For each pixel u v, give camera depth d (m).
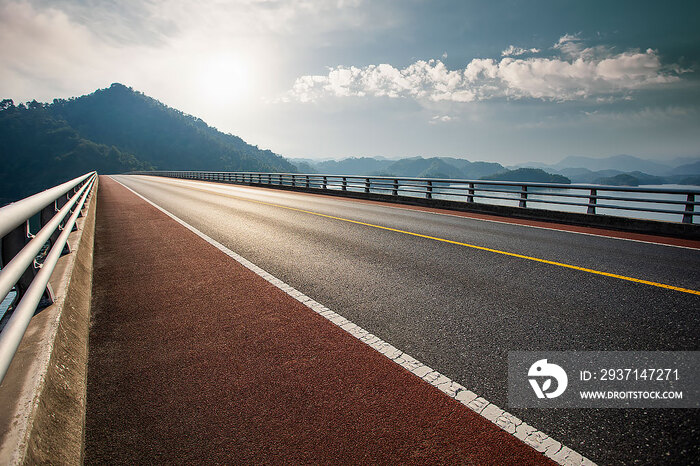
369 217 11.28
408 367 2.63
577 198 10.12
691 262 5.70
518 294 4.20
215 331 3.22
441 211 13.20
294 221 10.29
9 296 2.99
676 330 3.25
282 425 2.03
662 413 2.15
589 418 2.11
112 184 39.41
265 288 4.39
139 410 2.16
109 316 3.56
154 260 5.81
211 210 13.22
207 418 2.09
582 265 5.49
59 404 1.79
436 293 4.23
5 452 1.20
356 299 4.03
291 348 2.91
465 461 1.77
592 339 3.09
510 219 11.00
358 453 1.82
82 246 5.18
